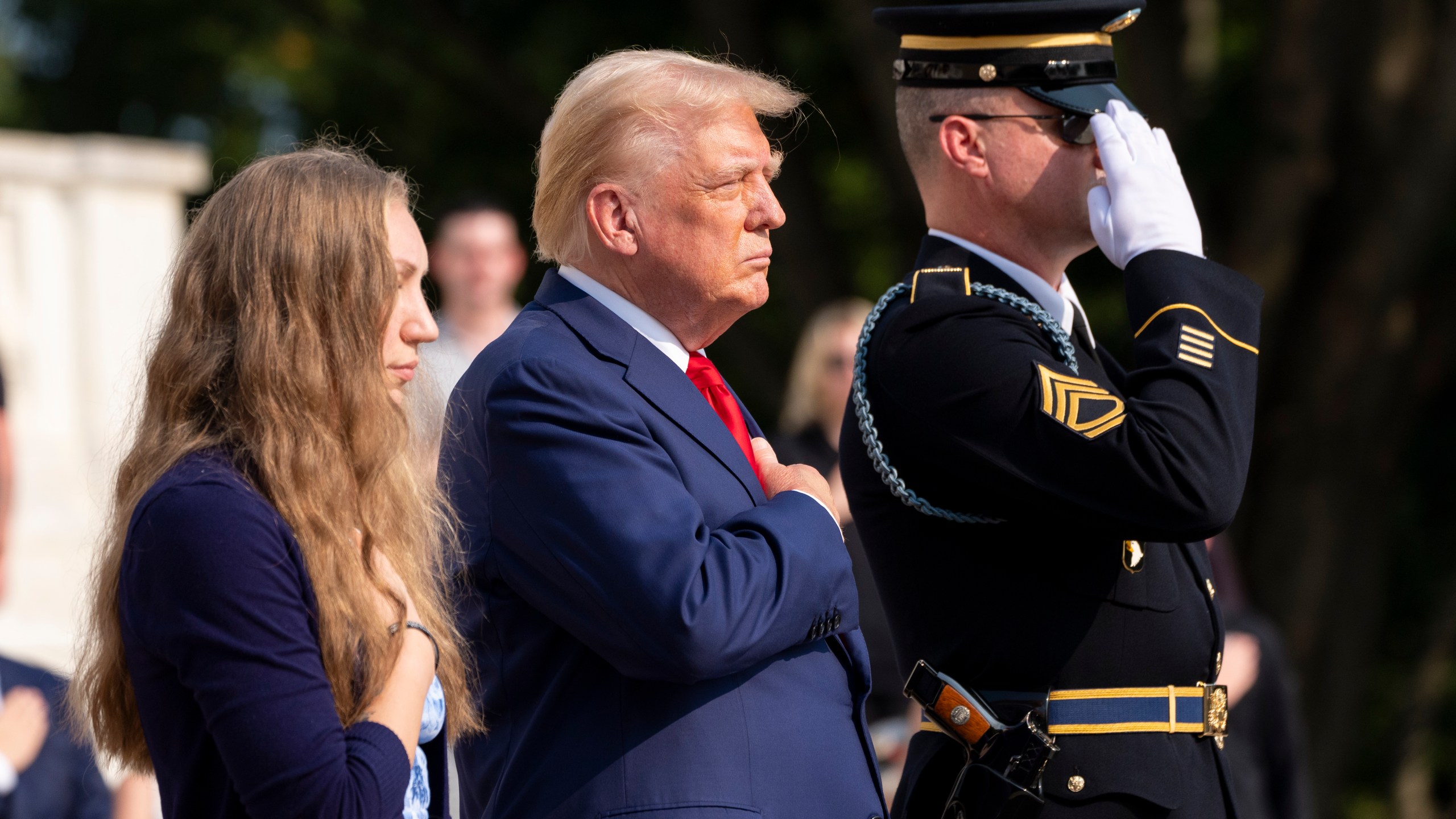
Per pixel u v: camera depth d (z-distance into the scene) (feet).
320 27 91.04
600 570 15.46
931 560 18.28
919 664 18.31
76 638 16.53
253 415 14.25
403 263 15.53
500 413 16.25
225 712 13.17
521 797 16.19
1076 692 17.60
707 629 15.12
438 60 93.25
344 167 15.31
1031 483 16.96
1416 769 95.86
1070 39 18.88
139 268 72.74
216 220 15.01
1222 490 16.39
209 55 116.98
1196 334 17.16
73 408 71.36
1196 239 18.07
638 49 19.02
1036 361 17.28
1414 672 93.35
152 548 13.53
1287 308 68.23
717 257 16.90
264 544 13.60
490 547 16.53
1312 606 70.54
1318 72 65.31
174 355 14.62
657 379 16.85
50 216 71.61
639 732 15.92
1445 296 71.82
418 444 17.10
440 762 15.65
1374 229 66.44
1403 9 65.00
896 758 32.32
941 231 19.60
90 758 27.20
